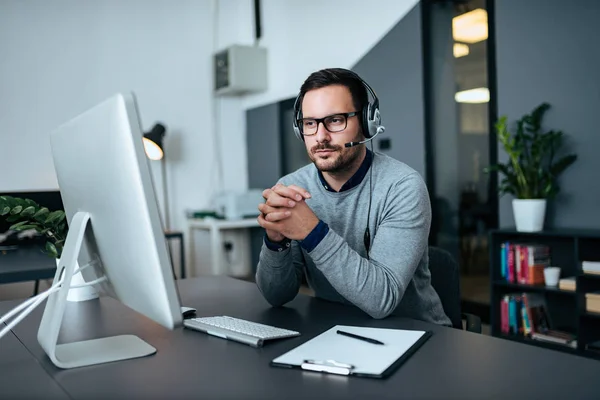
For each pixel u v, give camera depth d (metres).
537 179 2.92
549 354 0.87
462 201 3.60
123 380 0.80
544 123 3.06
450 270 1.54
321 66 4.55
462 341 0.95
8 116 4.23
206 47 5.23
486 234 3.50
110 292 0.99
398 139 3.88
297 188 1.09
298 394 0.73
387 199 1.33
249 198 4.76
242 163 5.48
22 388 0.78
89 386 0.78
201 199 5.20
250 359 0.89
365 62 4.13
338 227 1.43
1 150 4.21
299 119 1.31
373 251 1.24
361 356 0.87
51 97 4.41
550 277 2.86
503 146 3.21
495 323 3.07
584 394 0.70
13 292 4.06
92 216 0.90
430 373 0.79
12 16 4.23
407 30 3.73
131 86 4.80
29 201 1.29
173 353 0.94
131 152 0.72
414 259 1.23
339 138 1.25
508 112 3.25
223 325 1.08
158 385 0.78
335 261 1.10
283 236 1.24
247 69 5.02
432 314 1.40
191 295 1.46
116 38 4.72
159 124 4.34
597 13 2.79
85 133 0.84
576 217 2.94
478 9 3.44
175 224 5.04
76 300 1.41
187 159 5.12
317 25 4.57
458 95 3.58
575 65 2.89
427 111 3.67
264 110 5.18
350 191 1.39
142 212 0.73
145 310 0.83
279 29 4.98
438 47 3.67
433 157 3.72
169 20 5.01
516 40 3.18
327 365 0.82
